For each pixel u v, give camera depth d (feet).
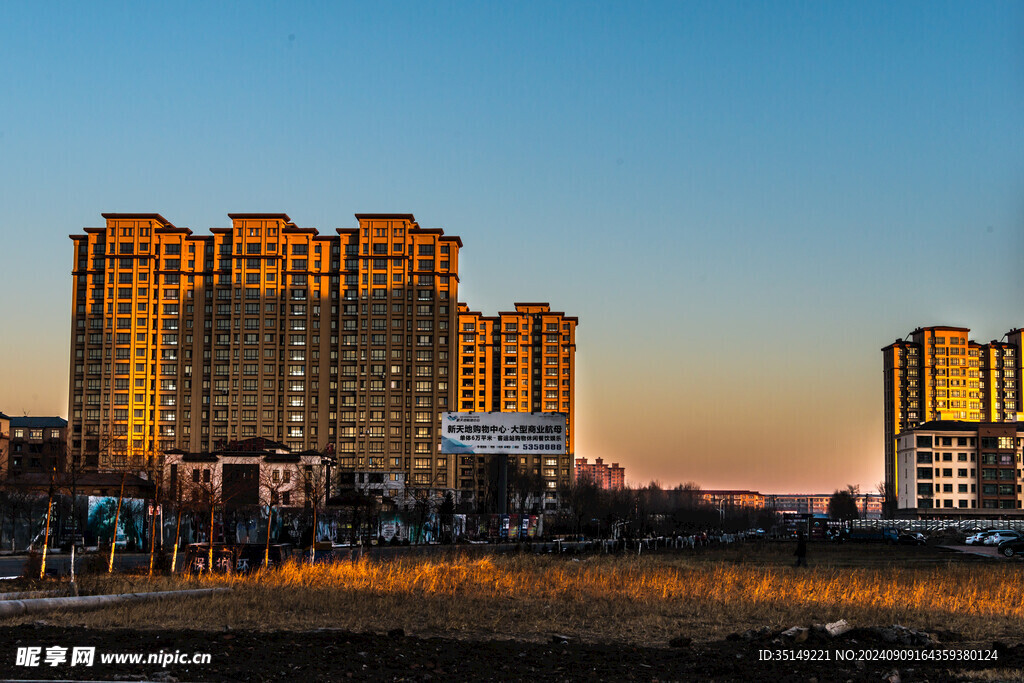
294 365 617.62
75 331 618.03
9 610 73.72
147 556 201.16
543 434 388.57
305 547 226.17
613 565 177.17
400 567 138.10
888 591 108.47
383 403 612.70
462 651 63.62
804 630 72.79
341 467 604.08
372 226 626.64
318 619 79.05
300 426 613.11
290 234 625.41
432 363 615.98
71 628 69.10
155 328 617.21
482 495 644.27
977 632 78.02
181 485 261.85
